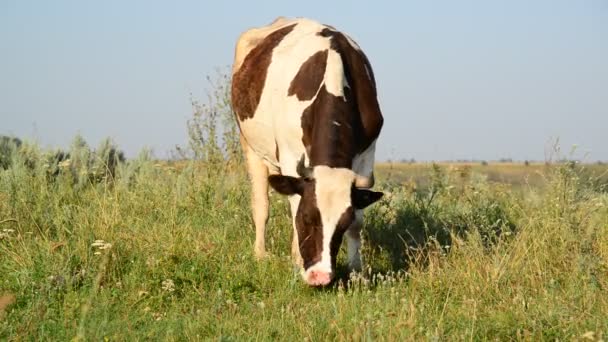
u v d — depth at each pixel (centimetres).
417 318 591
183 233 800
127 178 1142
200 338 594
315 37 821
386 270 798
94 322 584
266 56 858
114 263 732
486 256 730
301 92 782
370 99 791
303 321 604
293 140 793
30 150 1234
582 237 753
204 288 714
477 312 615
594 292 635
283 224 938
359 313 618
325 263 668
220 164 1203
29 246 759
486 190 1123
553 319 580
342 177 688
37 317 601
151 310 666
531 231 812
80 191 1016
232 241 866
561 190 853
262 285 721
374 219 935
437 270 715
